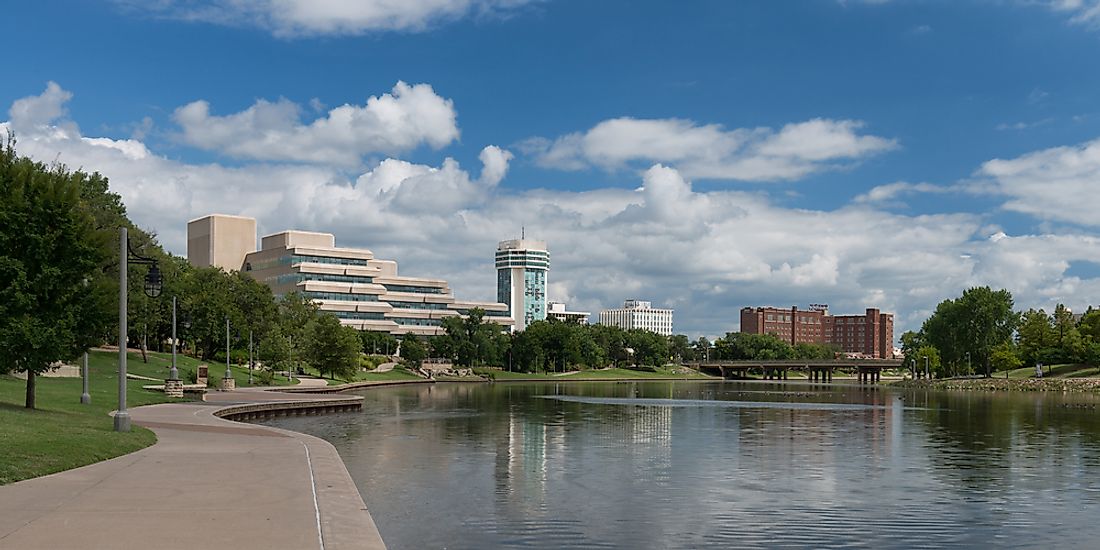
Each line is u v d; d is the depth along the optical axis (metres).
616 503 30.27
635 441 52.88
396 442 50.66
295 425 62.56
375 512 27.83
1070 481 37.00
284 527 17.56
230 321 141.25
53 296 43.16
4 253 41.81
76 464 26.06
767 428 64.31
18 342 41.25
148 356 122.81
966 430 64.31
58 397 55.62
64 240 43.09
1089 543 25.36
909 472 39.47
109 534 16.41
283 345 125.75
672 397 123.56
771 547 24.20
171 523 17.61
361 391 127.69
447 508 28.67
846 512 29.34
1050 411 92.25
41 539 15.84
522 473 37.47
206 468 26.20
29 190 42.72
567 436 55.88
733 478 36.91
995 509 30.25
